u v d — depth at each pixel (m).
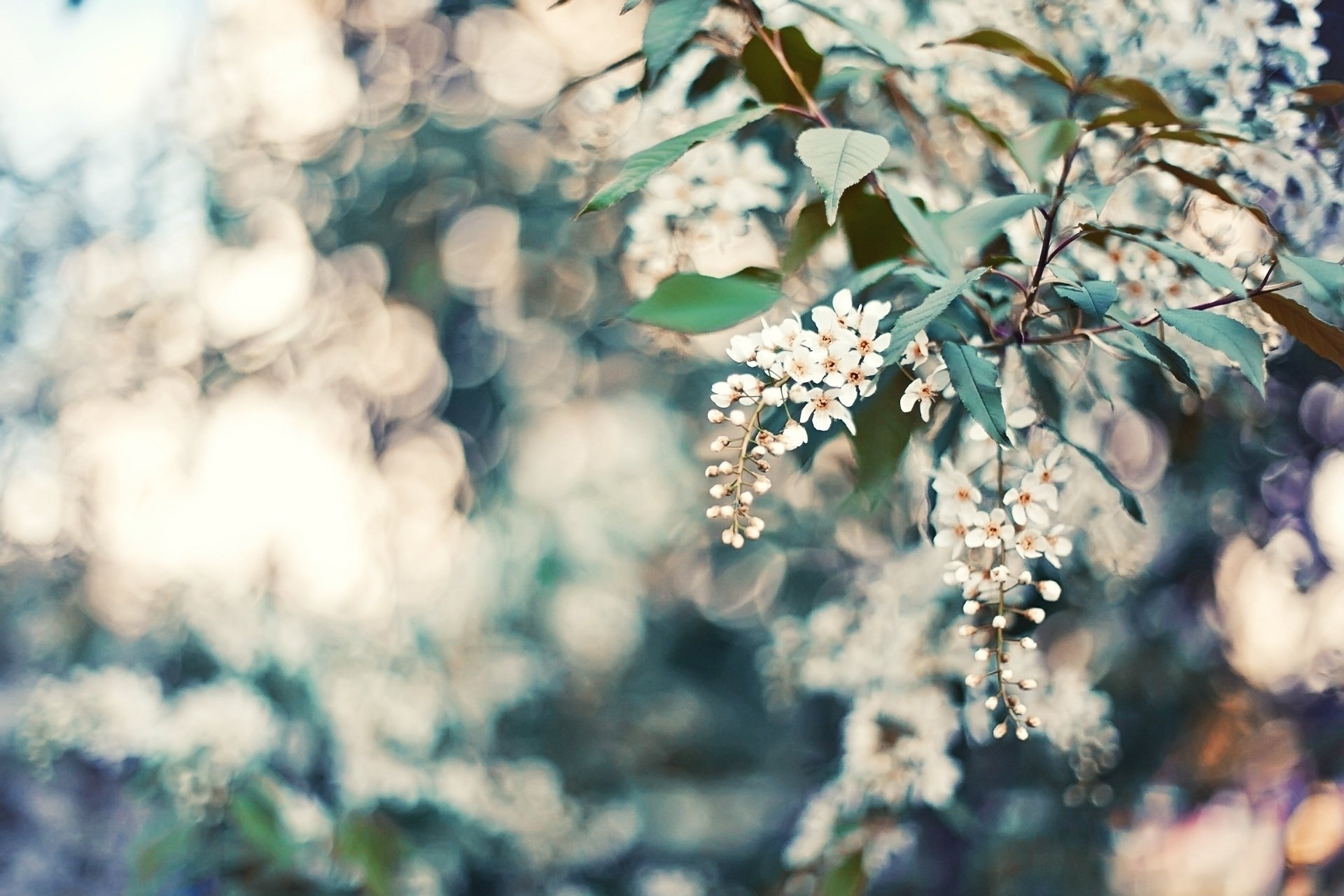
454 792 1.26
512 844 1.35
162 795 1.11
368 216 1.53
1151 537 0.96
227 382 1.55
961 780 0.96
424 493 1.88
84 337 1.50
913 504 0.94
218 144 1.50
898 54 0.75
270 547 1.56
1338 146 0.78
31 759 1.13
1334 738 0.98
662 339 0.85
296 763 1.17
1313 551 0.98
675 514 1.96
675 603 2.10
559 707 1.83
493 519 1.83
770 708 1.46
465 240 1.62
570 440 1.97
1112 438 0.96
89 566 1.63
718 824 1.85
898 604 0.94
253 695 1.16
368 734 1.20
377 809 1.17
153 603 1.57
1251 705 1.04
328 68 1.55
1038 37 0.81
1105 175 0.77
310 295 1.62
